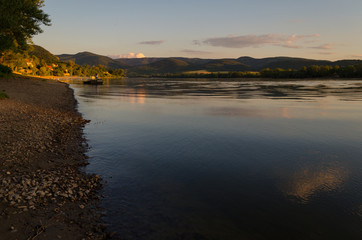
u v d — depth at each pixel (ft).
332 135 48.88
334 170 30.81
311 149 39.73
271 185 26.53
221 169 31.14
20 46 137.80
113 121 63.52
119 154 36.60
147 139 45.52
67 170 29.17
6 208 19.38
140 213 20.65
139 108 90.33
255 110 84.74
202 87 269.64
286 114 75.41
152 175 28.99
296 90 203.10
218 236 17.75
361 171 30.40
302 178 28.37
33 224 17.85
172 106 97.09
